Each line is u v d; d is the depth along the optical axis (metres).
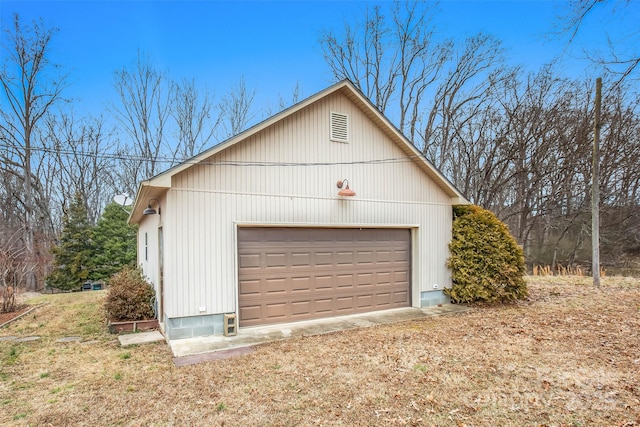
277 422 3.42
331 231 7.82
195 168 6.32
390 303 8.59
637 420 3.37
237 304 6.59
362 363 4.92
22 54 19.09
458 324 7.12
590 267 19.00
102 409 3.73
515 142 18.67
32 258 14.09
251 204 6.82
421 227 9.05
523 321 7.21
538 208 19.45
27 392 4.19
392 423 3.38
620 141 17.39
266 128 7.03
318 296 7.59
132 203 9.28
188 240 6.22
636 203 18.88
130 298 7.35
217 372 4.68
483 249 9.10
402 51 20.69
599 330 6.36
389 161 8.62
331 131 7.82
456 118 20.09
